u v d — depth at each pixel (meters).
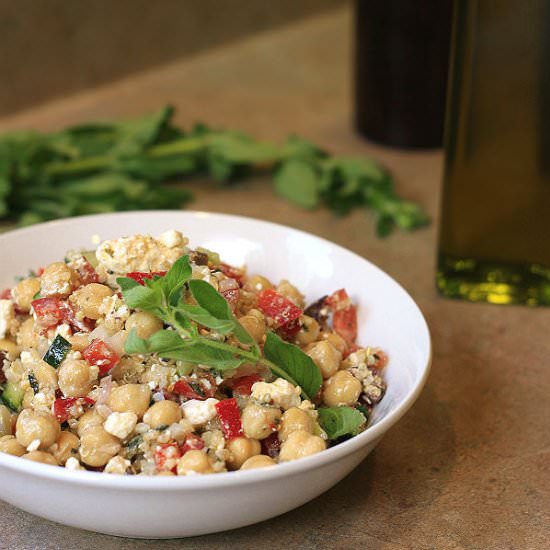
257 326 1.21
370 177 2.14
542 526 1.20
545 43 1.51
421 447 1.35
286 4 3.41
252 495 1.00
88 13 2.81
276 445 1.14
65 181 2.18
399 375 1.26
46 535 1.16
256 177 2.33
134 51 2.99
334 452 1.00
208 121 2.68
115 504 1.00
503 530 1.19
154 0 2.99
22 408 1.21
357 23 2.39
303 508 1.21
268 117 2.72
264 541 1.15
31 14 2.67
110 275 1.26
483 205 1.66
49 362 1.17
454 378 1.53
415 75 2.32
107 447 1.08
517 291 1.74
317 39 3.37
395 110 2.39
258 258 1.50
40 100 2.78
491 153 1.62
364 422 1.17
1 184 1.99
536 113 1.56
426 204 2.17
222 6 3.21
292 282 1.48
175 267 1.10
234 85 2.99
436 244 1.95
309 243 1.48
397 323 1.32
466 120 1.59
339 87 2.99
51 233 1.49
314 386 1.20
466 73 1.56
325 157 2.28
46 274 1.23
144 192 2.11
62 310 1.21
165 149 2.25
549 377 1.54
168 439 1.09
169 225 1.53
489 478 1.29
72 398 1.14
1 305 1.28
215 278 1.22
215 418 1.13
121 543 1.15
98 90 2.92
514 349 1.61
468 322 1.70
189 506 1.00
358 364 1.28
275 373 1.19
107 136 2.28
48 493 1.01
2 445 1.10
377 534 1.17
